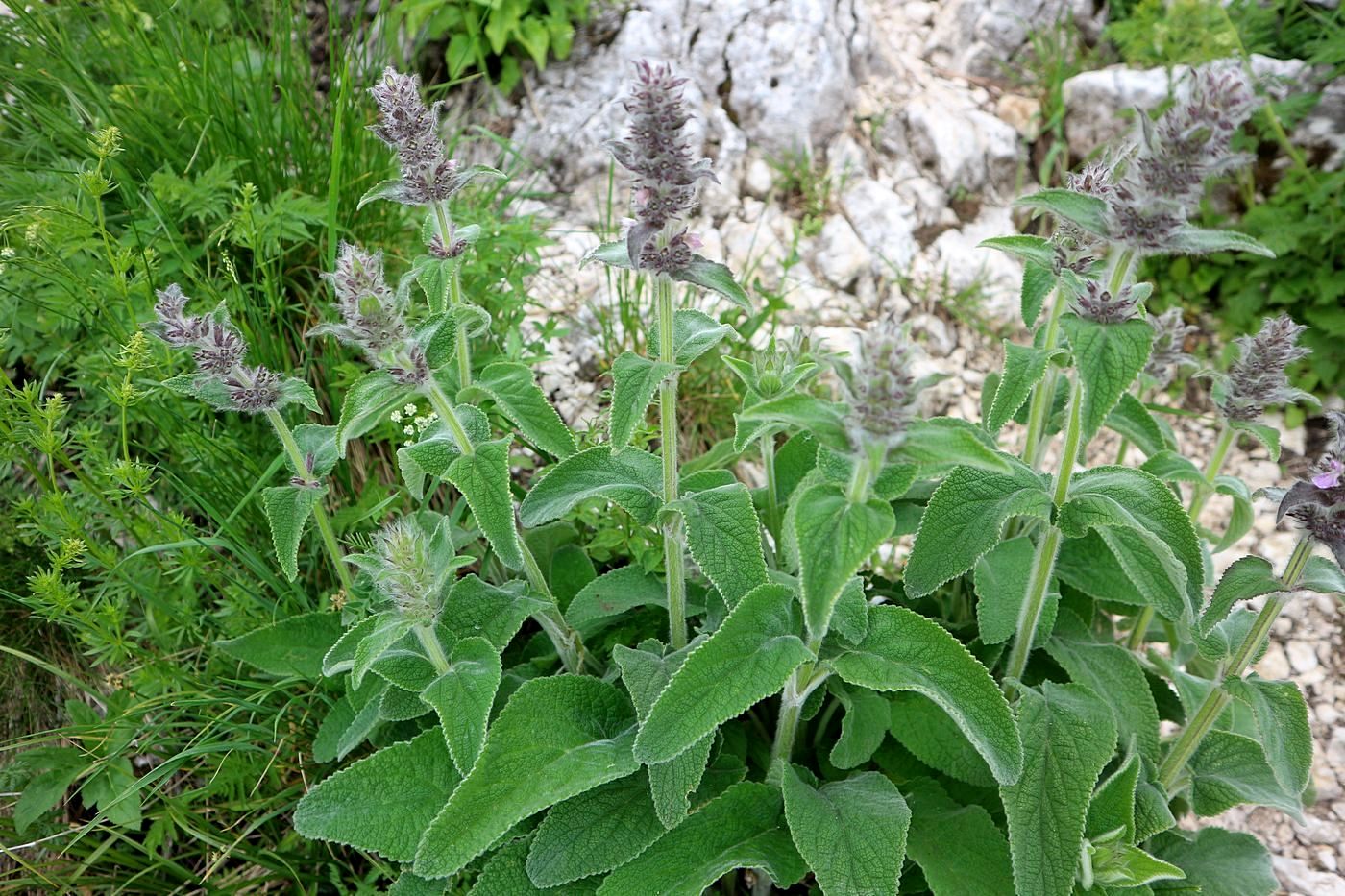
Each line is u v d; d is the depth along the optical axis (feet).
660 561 2.20
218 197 2.45
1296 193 3.20
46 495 2.07
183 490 2.20
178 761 1.93
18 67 2.68
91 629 2.09
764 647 1.56
